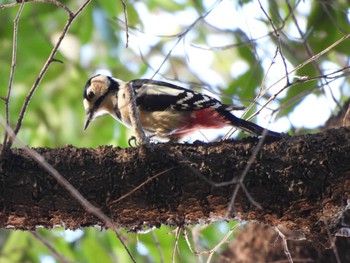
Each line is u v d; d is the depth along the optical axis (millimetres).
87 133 15227
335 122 10891
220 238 13242
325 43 12414
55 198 7617
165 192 7625
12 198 7617
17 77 14648
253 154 6945
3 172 7609
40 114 15211
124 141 14461
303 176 7461
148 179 7574
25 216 7742
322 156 7457
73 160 7715
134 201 7656
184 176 7602
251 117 8391
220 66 16422
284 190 7508
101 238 13812
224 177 7559
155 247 12773
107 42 14602
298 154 7523
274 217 7746
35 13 14484
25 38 14500
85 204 6543
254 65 11398
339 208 7621
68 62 14930
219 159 7629
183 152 7699
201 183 7570
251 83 12156
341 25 12453
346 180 7402
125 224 7941
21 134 15125
